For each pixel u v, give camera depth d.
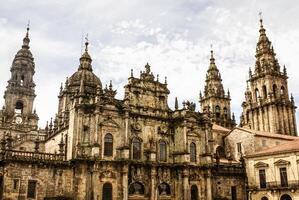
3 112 106.31
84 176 58.41
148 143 66.81
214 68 115.69
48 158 58.22
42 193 55.88
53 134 74.69
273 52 108.56
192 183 68.12
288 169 67.88
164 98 71.88
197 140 71.94
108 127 62.72
